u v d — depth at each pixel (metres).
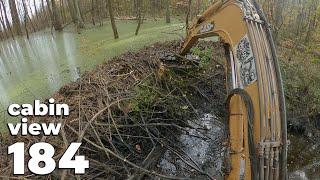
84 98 7.82
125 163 6.70
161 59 9.79
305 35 12.39
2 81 10.78
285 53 10.98
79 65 11.28
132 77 8.99
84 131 6.53
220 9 6.27
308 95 9.21
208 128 8.43
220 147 7.69
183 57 9.62
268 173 4.33
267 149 4.30
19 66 12.23
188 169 7.00
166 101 8.55
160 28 15.52
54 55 13.16
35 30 18.50
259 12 5.11
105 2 19.00
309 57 10.73
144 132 7.59
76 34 16.41
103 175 6.26
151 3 19.50
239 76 4.93
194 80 9.70
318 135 8.61
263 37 4.86
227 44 5.88
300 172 7.47
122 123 7.50
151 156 7.05
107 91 8.04
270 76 4.54
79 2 17.94
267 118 4.35
